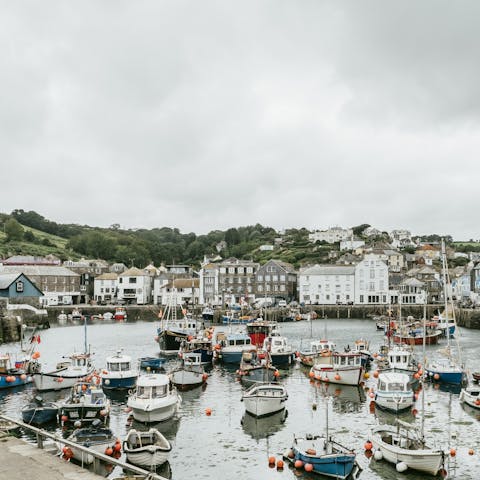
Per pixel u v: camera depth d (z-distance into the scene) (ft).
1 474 59.11
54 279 482.28
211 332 248.93
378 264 461.78
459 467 91.81
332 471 85.87
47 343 258.37
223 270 496.23
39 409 111.14
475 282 490.08
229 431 111.34
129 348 239.30
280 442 104.32
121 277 525.75
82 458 80.02
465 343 265.54
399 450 89.25
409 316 364.79
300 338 278.26
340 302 464.65
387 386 128.16
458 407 131.54
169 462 93.86
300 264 629.92
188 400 138.51
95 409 111.04
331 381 157.38
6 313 295.69
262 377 151.74
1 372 150.82
